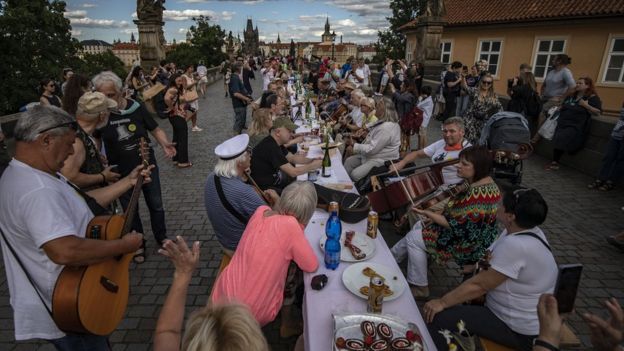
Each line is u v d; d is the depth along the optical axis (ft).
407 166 18.25
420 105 25.08
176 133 21.79
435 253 9.59
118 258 6.45
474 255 9.18
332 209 8.14
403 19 126.00
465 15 66.54
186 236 14.20
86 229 6.14
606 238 14.07
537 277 6.52
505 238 6.81
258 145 12.22
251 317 3.35
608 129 19.58
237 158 8.44
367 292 6.56
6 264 5.44
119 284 6.41
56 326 5.60
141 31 45.29
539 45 57.21
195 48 138.82
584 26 51.47
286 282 8.46
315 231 8.86
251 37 244.63
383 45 132.98
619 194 18.26
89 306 5.48
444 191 10.00
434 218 9.26
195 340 3.10
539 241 6.57
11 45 69.36
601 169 18.84
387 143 15.23
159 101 21.59
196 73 55.67
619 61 49.55
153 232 12.99
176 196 18.02
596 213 16.21
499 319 7.06
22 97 69.00
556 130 21.70
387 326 5.52
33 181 5.16
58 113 5.42
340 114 24.71
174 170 22.02
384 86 44.34
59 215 5.14
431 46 53.26
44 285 5.40
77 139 8.34
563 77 25.14
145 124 12.05
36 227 4.96
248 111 43.42
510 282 6.71
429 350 5.50
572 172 21.72
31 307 5.44
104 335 5.93
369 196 11.56
